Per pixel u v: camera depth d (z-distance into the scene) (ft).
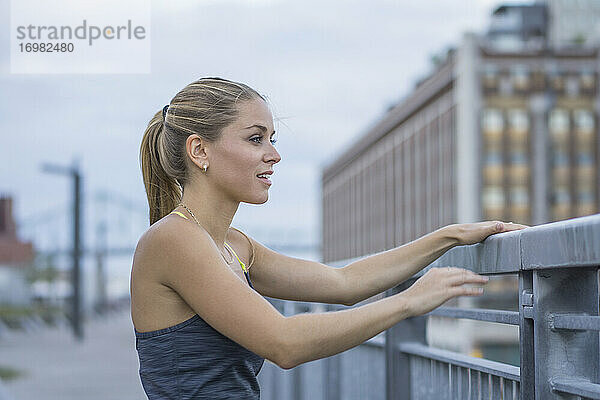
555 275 4.78
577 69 212.43
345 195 328.70
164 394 5.45
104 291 215.31
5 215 230.68
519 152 212.43
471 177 209.46
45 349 91.20
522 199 209.97
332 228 350.64
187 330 5.41
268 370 14.35
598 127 212.23
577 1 242.17
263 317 5.08
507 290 112.98
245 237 6.49
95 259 214.28
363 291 6.49
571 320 4.54
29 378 55.26
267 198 5.74
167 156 5.84
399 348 7.95
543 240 4.60
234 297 5.15
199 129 5.65
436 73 233.35
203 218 5.72
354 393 10.04
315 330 5.00
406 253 6.43
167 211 6.07
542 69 210.79
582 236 4.17
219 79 5.79
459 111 213.05
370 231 293.43
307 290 6.53
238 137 5.62
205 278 5.22
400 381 7.93
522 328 4.99
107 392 45.52
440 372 7.12
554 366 4.75
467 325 124.26
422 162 242.58
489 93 212.64
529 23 236.63
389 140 273.75
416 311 5.05
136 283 5.49
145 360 5.53
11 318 161.58
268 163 5.71
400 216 261.44
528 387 4.95
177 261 5.30
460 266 6.05
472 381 6.39
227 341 5.47
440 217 226.58
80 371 61.93
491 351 123.75
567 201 209.56
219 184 5.68
